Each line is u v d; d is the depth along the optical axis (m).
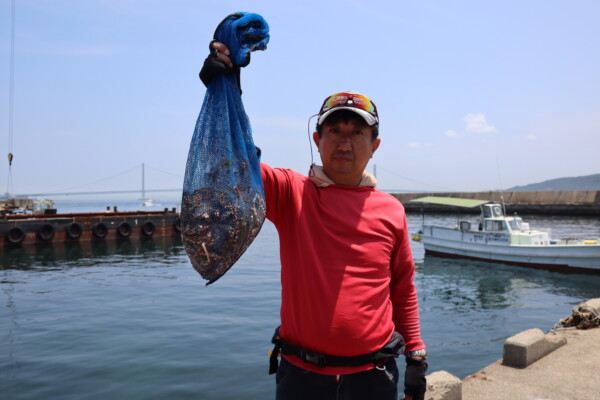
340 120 1.67
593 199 50.44
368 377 1.61
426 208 61.62
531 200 54.81
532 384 3.96
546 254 18.91
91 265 21.06
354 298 1.58
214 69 1.37
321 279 1.58
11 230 26.03
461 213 58.00
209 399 6.14
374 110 1.75
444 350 8.76
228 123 1.37
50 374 7.16
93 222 28.98
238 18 1.43
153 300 13.23
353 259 1.60
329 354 1.58
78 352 8.29
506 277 17.81
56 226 27.56
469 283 16.77
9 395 6.38
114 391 6.45
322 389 1.59
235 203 1.32
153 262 22.09
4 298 13.80
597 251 17.53
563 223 40.34
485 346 9.04
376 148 1.84
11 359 7.94
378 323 1.63
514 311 12.41
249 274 18.44
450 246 22.84
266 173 1.62
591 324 5.48
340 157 1.68
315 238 1.62
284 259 1.68
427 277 18.06
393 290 1.92
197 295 13.95
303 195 1.66
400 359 8.30
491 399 3.70
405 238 1.81
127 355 8.05
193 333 9.51
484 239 21.27
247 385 6.60
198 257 1.31
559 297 14.34
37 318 11.17
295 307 1.63
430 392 3.50
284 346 1.67
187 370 7.23
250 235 1.37
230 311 11.66
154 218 31.64
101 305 12.62
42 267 20.52
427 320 11.37
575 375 4.14
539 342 4.53
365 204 1.69
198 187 1.31
